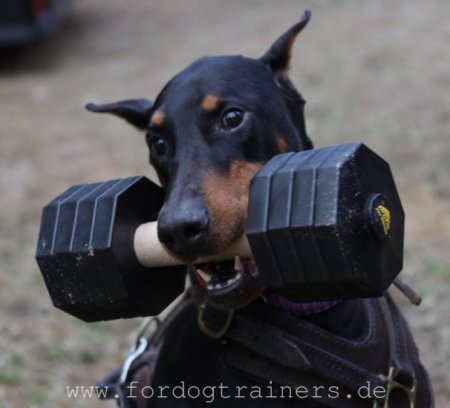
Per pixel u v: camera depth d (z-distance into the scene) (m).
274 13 14.12
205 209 2.71
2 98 11.32
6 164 9.08
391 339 3.09
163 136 3.04
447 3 12.98
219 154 2.93
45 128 10.13
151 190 2.91
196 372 3.07
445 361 5.03
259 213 2.46
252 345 2.94
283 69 3.32
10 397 5.02
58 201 2.85
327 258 2.39
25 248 7.07
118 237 2.76
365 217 2.41
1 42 11.83
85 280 2.79
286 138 3.15
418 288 5.85
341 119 9.08
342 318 3.01
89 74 12.04
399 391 3.08
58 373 5.34
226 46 12.54
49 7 12.38
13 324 5.89
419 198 7.22
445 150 8.01
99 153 9.16
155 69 11.88
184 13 15.02
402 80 9.96
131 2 16.23
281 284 2.48
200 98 2.99
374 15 12.96
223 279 2.83
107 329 5.90
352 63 10.80
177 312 3.37
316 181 2.40
